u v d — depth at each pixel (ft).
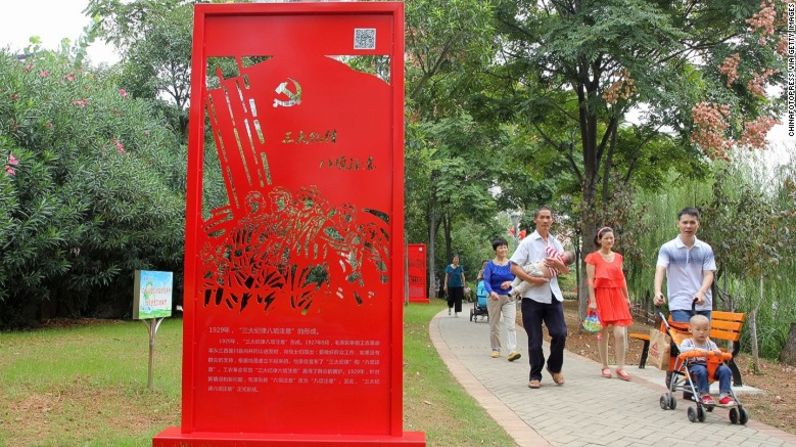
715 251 35.40
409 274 99.19
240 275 14.32
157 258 50.39
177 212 47.73
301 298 14.21
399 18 14.43
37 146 40.65
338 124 14.39
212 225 14.40
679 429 18.20
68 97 43.11
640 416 19.89
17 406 17.75
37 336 36.37
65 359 26.27
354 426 13.98
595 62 48.52
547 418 19.47
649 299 63.98
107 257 48.37
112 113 48.32
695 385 20.10
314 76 14.47
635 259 48.03
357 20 14.49
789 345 36.68
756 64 45.24
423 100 56.44
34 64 44.98
